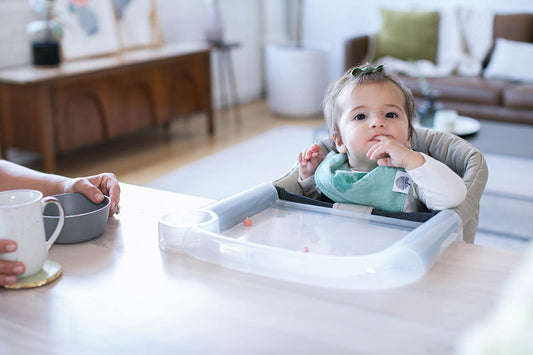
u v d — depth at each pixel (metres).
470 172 1.11
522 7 4.25
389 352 0.62
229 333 0.67
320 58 4.54
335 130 1.18
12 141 3.04
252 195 1.02
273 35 5.30
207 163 3.41
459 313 0.70
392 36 4.20
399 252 0.79
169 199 1.12
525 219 2.51
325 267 0.78
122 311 0.72
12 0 3.19
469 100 3.67
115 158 3.51
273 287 0.77
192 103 3.89
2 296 0.77
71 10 3.32
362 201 1.08
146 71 3.47
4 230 0.78
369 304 0.72
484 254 0.86
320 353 0.62
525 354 0.31
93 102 3.17
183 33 4.44
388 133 1.08
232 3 4.84
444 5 4.52
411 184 1.06
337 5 5.02
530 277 0.33
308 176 1.20
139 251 0.89
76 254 0.89
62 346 0.65
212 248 0.85
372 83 1.10
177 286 0.78
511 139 2.73
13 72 2.96
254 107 5.02
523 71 3.76
